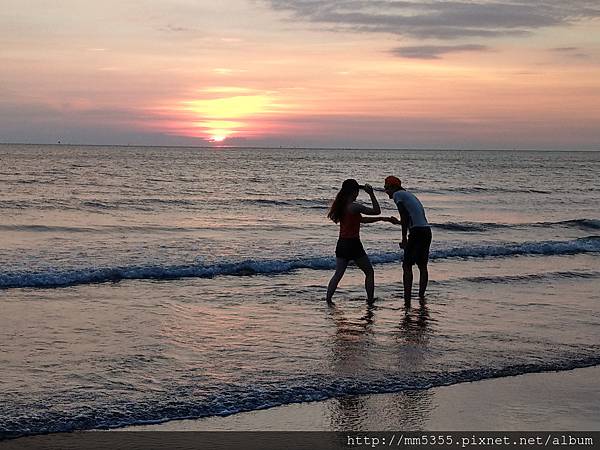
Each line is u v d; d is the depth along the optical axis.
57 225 20.50
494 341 8.30
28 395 5.88
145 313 9.34
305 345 7.89
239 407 5.82
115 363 6.93
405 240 10.46
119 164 78.88
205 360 7.16
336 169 78.25
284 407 5.89
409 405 6.03
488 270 14.12
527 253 16.95
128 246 16.28
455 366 7.20
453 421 5.68
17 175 50.06
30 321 8.64
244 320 9.10
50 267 12.77
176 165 81.00
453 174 70.56
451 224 22.91
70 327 8.40
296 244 17.23
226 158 125.94
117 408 5.66
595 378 6.99
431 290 11.68
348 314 9.64
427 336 8.45
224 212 26.70
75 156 112.88
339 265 10.45
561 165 114.25
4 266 12.80
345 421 5.62
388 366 7.12
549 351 7.91
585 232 22.27
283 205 30.16
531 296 11.38
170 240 17.70
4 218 22.52
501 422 5.68
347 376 6.73
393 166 93.38
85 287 11.20
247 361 7.16
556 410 6.01
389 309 10.05
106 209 26.67
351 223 10.40
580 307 10.55
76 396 5.91
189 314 9.38
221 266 12.95
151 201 30.45
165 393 6.07
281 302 10.39
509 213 29.84
